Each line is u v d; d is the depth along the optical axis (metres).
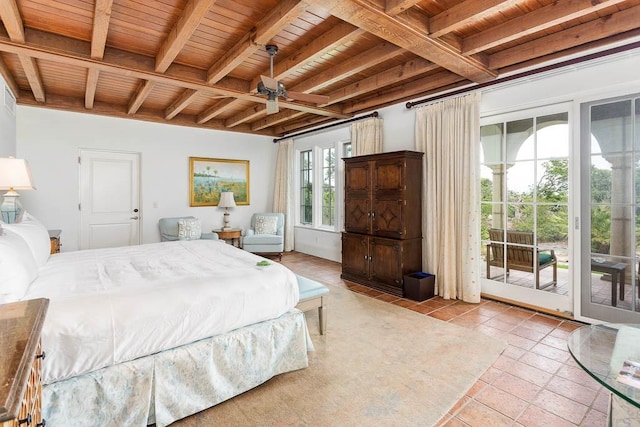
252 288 2.19
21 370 0.75
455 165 3.92
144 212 5.89
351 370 2.37
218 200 6.74
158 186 6.03
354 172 4.70
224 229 6.41
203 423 1.85
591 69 2.98
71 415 1.58
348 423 1.83
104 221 5.61
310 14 2.69
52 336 1.54
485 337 2.89
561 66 3.09
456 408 1.95
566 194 3.23
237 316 2.08
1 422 0.59
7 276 1.68
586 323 3.12
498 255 3.79
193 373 1.90
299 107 4.84
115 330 1.68
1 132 3.82
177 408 1.84
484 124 3.80
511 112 3.56
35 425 1.01
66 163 5.20
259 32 2.79
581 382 2.21
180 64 3.74
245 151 7.09
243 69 3.87
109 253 3.12
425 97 4.30
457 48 2.97
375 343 2.78
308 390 2.14
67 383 1.58
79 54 3.17
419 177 4.23
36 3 2.56
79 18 2.79
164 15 2.72
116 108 5.39
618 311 2.93
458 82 3.89
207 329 1.96
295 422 1.84
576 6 2.37
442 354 2.59
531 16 2.61
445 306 3.70
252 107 5.53
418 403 1.99
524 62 3.33
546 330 3.02
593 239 3.07
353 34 2.77
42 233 2.74
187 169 6.35
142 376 1.74
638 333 1.76
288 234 7.18
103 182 5.58
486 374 2.31
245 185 7.11
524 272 3.59
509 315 3.40
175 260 2.81
